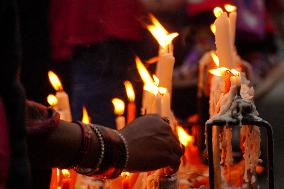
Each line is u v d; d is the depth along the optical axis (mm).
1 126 1315
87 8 3223
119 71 3189
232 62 1729
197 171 2059
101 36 3221
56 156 1627
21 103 1379
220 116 1623
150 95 1875
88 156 1640
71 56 3244
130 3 3279
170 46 1864
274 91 6008
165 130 1710
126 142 1665
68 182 1796
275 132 4453
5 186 1324
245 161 1695
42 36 3119
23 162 1362
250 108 1619
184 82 3391
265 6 5801
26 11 3068
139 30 3287
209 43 3432
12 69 1373
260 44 5652
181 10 3604
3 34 1367
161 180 1724
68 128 1637
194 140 2227
